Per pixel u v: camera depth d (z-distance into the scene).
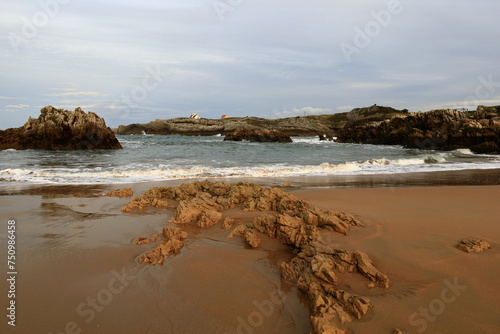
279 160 24.34
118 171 16.03
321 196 9.98
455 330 3.16
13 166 19.72
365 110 108.69
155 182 13.30
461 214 7.57
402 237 5.84
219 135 122.19
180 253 5.38
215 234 6.38
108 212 8.16
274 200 8.12
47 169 17.98
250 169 17.77
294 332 3.33
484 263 4.65
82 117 39.53
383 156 29.08
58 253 5.40
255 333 3.30
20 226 6.94
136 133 122.31
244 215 7.49
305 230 5.88
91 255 5.32
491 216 7.38
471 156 30.34
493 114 50.16
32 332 3.29
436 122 46.03
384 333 3.13
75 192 10.98
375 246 5.34
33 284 4.31
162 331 3.34
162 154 30.69
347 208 8.24
